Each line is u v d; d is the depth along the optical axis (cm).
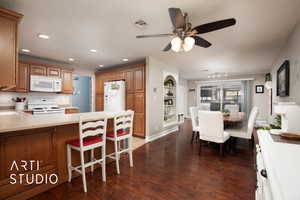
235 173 234
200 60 438
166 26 232
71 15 203
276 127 216
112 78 515
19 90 373
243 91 681
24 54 389
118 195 180
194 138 443
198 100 830
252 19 208
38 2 174
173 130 538
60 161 206
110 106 489
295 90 225
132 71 454
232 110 541
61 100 481
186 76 739
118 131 256
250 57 397
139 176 225
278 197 53
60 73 448
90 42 302
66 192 186
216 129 293
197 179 217
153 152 327
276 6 178
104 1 172
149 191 188
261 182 108
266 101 627
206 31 179
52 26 234
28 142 179
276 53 359
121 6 182
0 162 160
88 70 561
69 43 308
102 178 216
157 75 442
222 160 284
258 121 594
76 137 225
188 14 196
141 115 431
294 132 159
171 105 545
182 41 186
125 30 247
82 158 188
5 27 169
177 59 431
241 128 373
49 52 372
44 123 168
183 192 187
